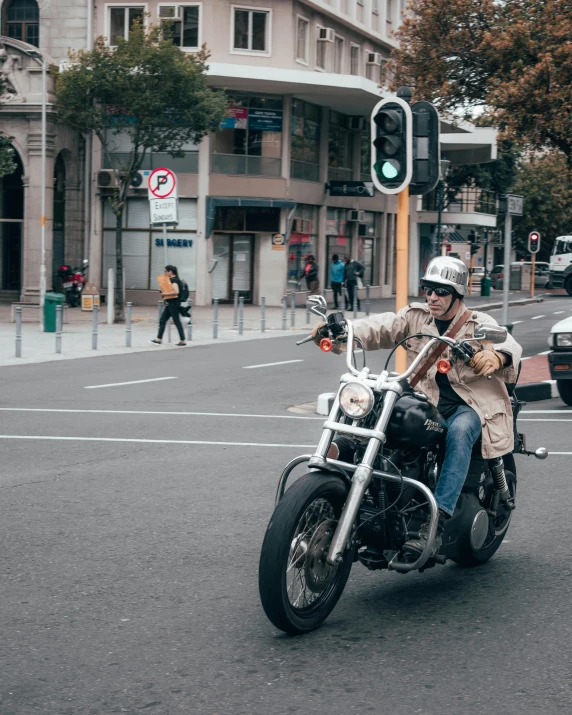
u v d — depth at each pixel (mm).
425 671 4391
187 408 13203
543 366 17906
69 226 37656
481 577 5848
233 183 37750
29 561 6109
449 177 60312
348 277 35844
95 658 4531
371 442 4793
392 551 5082
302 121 39906
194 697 4102
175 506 7566
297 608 4828
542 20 21859
